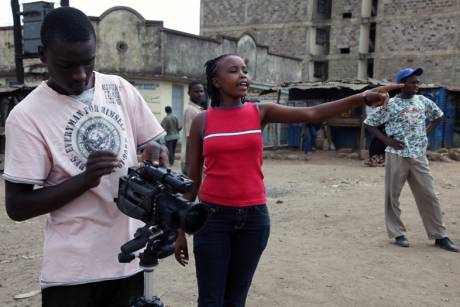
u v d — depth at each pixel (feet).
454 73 86.07
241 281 8.86
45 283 6.06
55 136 5.89
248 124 8.41
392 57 91.97
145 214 5.55
